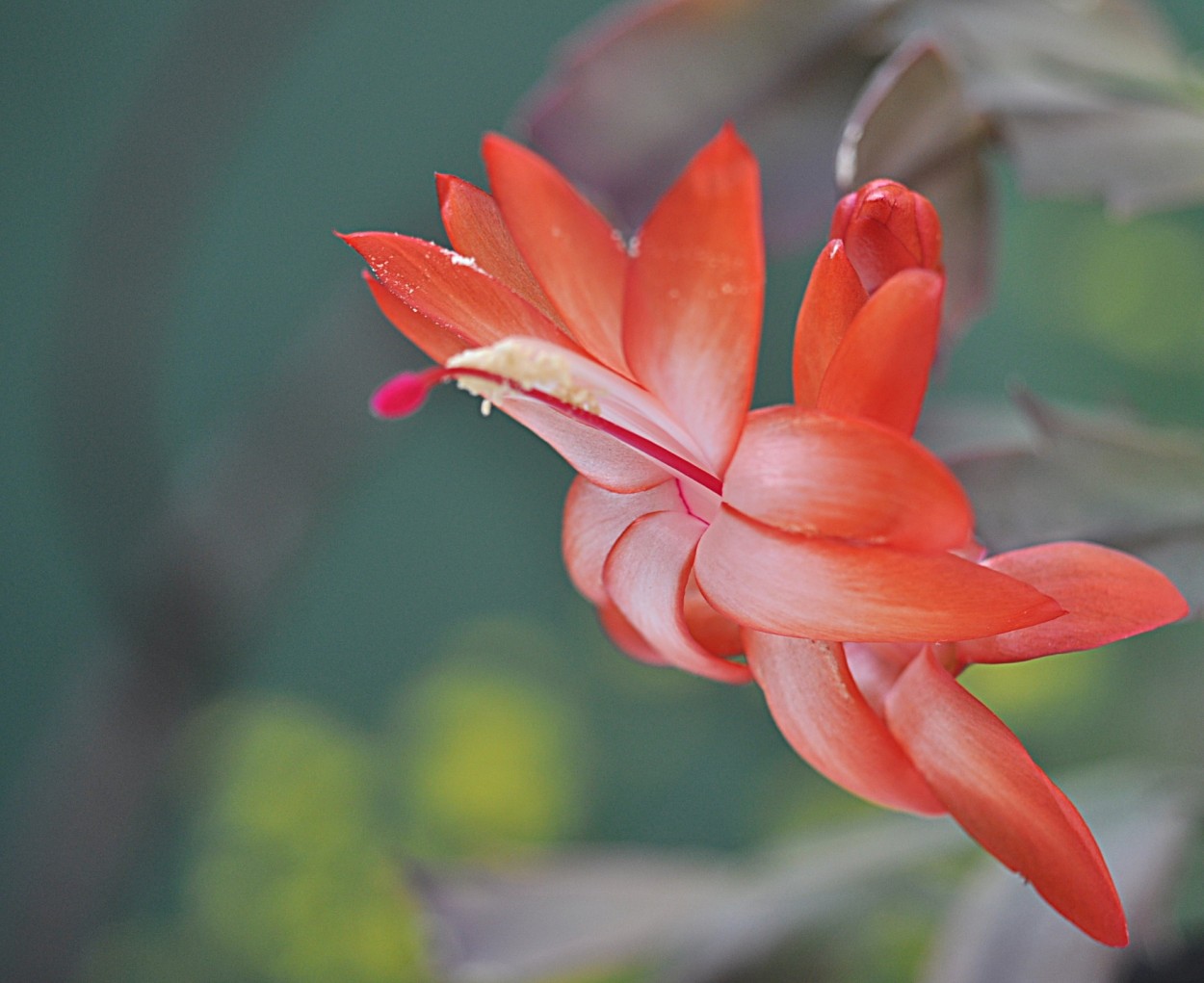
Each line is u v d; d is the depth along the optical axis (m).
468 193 0.47
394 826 1.38
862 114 0.51
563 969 0.61
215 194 1.88
